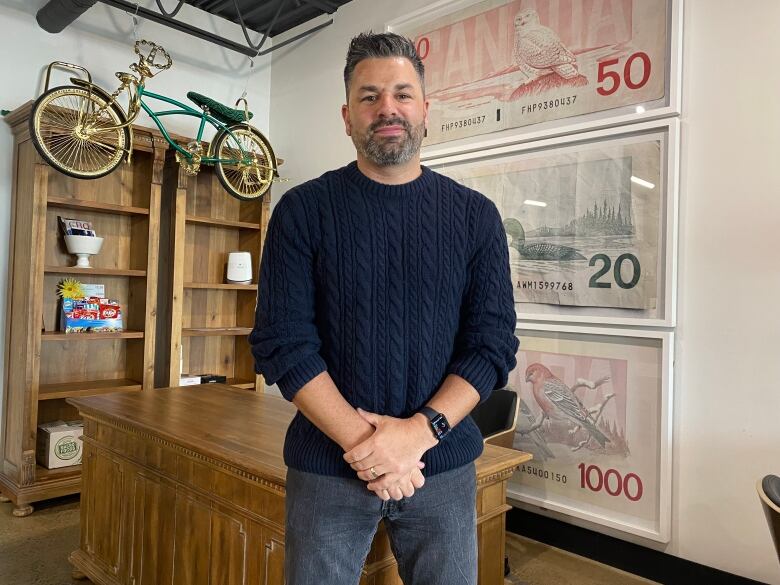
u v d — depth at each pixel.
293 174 4.46
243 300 4.32
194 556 1.86
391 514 1.16
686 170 2.50
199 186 4.19
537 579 2.54
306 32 4.23
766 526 2.27
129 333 3.52
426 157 3.43
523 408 3.01
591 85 2.79
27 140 3.24
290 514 1.18
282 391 1.13
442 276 1.17
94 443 2.38
